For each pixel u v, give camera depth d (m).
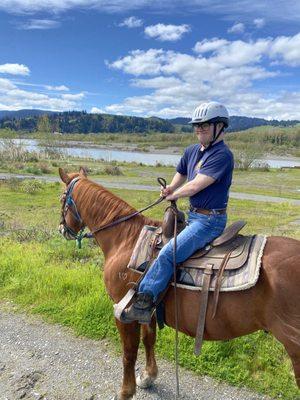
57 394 4.06
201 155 3.34
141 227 3.76
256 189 31.52
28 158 47.62
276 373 4.28
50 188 25.53
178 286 3.21
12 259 7.54
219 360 4.48
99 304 5.58
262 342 4.75
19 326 5.41
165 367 4.48
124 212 3.87
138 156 78.38
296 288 2.78
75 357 4.71
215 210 3.24
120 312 3.34
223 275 3.05
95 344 4.97
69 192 4.16
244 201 24.05
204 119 3.15
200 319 3.11
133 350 3.78
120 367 4.52
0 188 24.59
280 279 2.83
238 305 2.99
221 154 3.17
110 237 3.88
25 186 24.23
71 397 4.02
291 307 2.79
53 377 4.34
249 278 2.91
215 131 3.20
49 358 4.69
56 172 37.03
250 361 4.42
